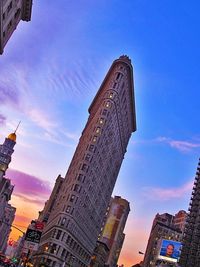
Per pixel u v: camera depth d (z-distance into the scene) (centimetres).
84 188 14738
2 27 8650
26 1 9431
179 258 16300
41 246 15738
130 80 18100
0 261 12331
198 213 16250
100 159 16350
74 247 15300
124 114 19388
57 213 14950
